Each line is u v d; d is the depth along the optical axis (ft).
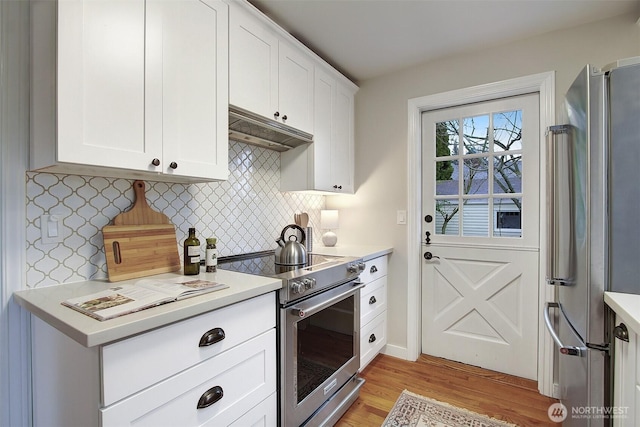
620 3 5.54
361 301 6.81
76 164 3.16
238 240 6.34
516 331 7.18
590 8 5.69
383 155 8.46
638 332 2.75
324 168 7.26
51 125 3.16
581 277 3.95
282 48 5.97
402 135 8.18
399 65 7.94
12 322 3.53
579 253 4.03
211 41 4.54
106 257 4.11
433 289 8.17
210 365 3.41
